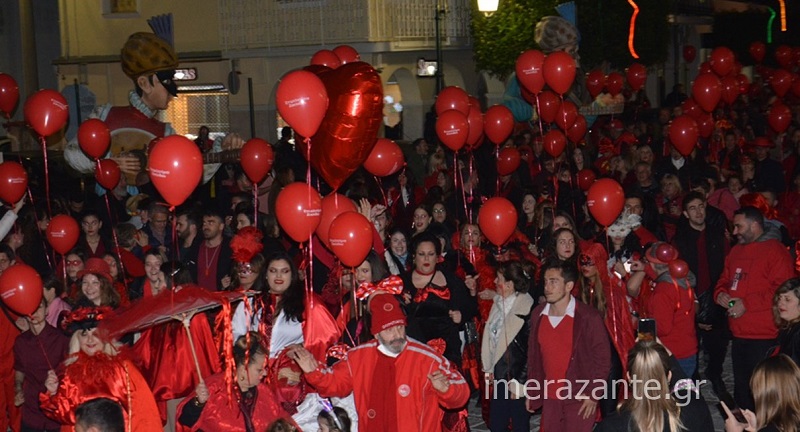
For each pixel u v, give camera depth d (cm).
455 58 2441
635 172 1402
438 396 657
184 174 755
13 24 2644
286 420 628
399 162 1010
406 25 2241
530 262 930
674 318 859
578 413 773
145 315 685
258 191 1312
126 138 1260
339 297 866
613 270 893
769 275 863
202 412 656
